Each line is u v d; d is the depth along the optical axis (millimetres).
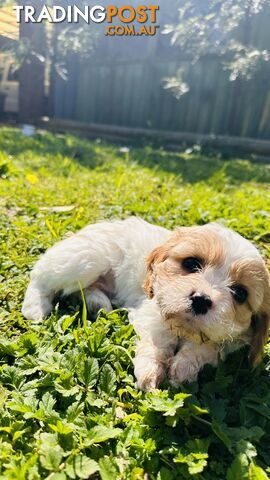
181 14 1174
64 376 262
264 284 294
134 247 376
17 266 413
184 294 277
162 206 597
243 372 303
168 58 1299
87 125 1450
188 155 1163
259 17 1115
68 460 213
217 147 1236
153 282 318
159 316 316
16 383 265
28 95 1513
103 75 1440
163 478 213
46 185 692
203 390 273
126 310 356
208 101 1268
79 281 362
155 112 1375
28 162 845
